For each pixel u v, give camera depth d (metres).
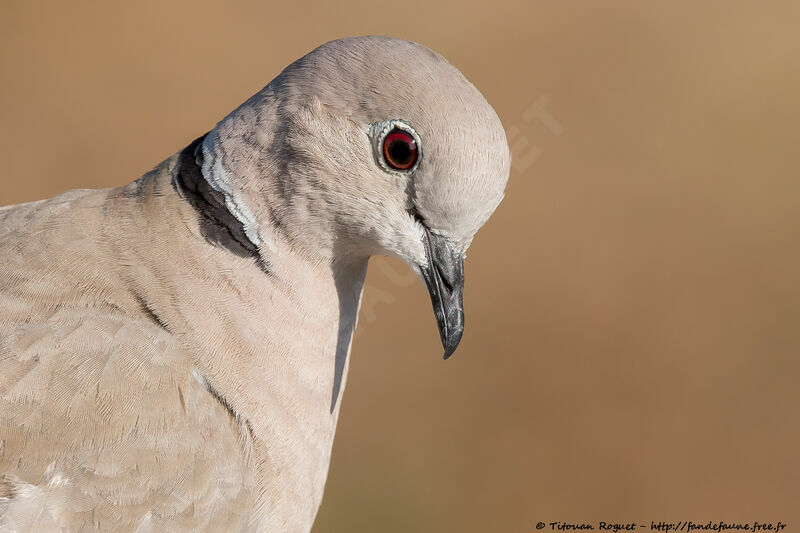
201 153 6.80
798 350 15.48
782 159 17.36
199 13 18.02
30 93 16.69
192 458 6.35
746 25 19.20
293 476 6.86
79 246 6.63
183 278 6.62
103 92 16.73
